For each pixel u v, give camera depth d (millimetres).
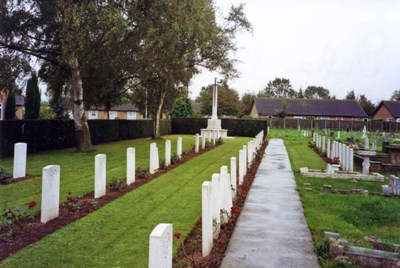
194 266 5574
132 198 10000
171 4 18672
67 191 10727
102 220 7930
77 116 21125
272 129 63781
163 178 13219
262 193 10844
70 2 17125
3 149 18016
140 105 33969
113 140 31438
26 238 6738
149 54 19250
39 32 18828
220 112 78125
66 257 5961
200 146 26391
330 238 6469
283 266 5574
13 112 35062
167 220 8023
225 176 7758
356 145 25000
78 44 17016
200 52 28578
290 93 132125
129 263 5762
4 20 17266
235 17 29672
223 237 6945
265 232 7164
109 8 17000
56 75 22750
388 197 10734
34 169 14648
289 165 17469
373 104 92688
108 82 23688
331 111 78875
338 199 10164
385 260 5676
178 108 62062
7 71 18219
